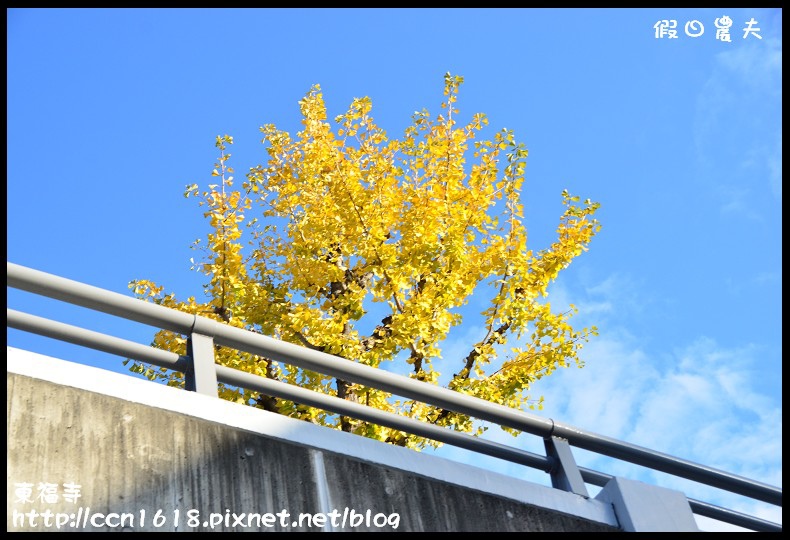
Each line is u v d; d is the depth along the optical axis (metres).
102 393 3.24
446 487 3.56
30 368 3.18
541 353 8.87
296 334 8.62
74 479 2.99
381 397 8.38
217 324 3.65
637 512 3.79
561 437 4.05
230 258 8.71
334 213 8.85
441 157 9.16
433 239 8.71
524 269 8.90
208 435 3.29
